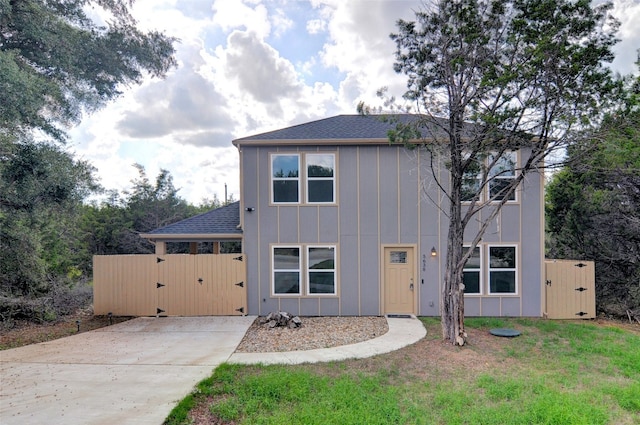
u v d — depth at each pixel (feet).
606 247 39.65
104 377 19.48
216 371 20.10
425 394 17.62
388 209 35.37
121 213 83.61
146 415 15.11
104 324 32.86
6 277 34.88
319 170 35.70
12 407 15.94
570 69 22.47
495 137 24.89
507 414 15.12
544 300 34.65
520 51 23.39
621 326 32.22
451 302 25.82
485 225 25.84
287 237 35.60
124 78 44.37
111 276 35.81
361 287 35.35
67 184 33.01
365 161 35.47
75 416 15.08
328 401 16.34
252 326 31.35
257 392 17.28
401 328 29.78
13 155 30.68
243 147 35.78
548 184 44.91
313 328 30.32
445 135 30.07
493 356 23.11
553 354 23.54
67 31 35.83
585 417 14.65
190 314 35.37
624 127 24.64
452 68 23.82
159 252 36.52
